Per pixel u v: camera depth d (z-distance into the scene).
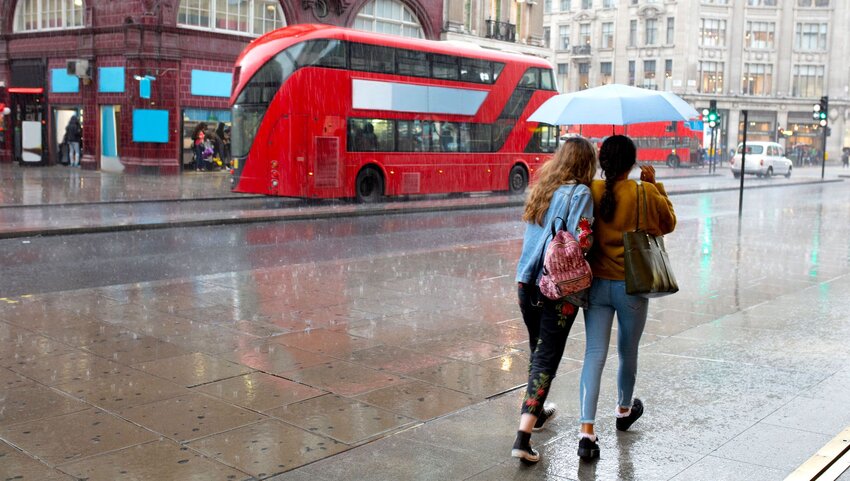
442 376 6.27
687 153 60.25
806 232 17.31
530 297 4.74
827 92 77.12
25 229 14.95
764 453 4.66
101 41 33.47
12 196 22.00
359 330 7.77
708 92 74.25
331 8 35.88
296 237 16.11
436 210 22.80
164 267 12.01
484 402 5.62
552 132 28.30
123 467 4.38
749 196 31.00
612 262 4.59
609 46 77.19
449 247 14.19
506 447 4.77
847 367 6.51
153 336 7.39
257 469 4.38
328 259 13.23
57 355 6.68
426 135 23.86
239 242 15.12
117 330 7.58
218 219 17.88
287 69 20.75
